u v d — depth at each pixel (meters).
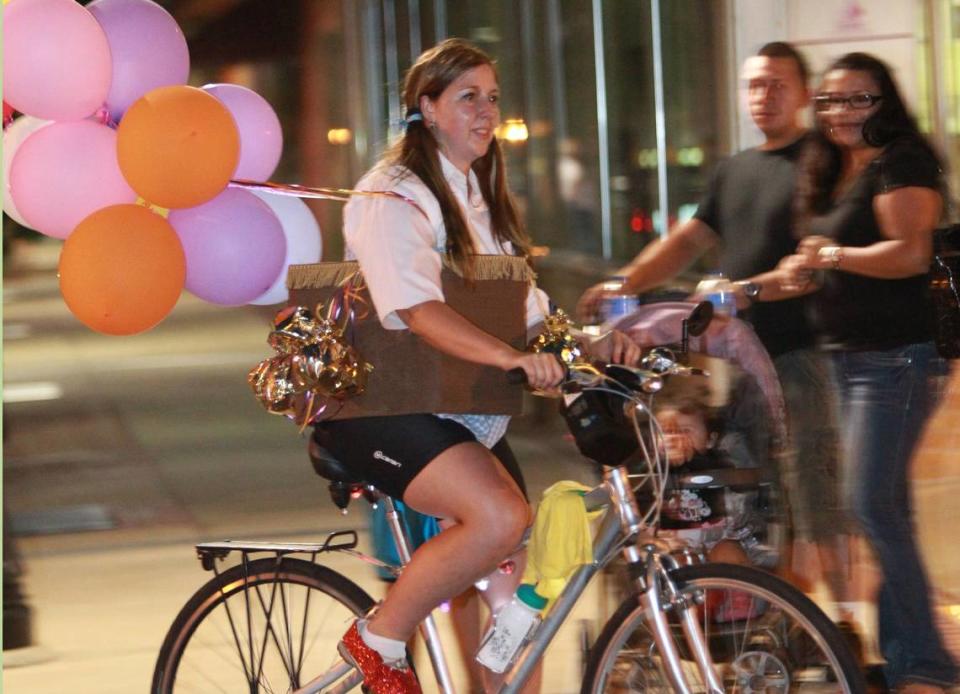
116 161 8.41
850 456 9.97
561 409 7.96
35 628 13.16
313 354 7.82
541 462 19.41
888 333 9.73
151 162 8.10
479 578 7.82
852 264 9.68
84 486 19.97
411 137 8.02
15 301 54.50
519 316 8.15
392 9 38.09
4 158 8.79
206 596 8.83
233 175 8.90
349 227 7.93
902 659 10.01
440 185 7.90
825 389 10.89
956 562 12.82
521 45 26.17
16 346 39.09
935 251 9.68
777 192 11.00
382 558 9.09
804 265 9.88
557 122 24.30
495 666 7.93
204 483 19.88
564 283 23.72
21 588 14.53
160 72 8.78
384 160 8.10
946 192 9.77
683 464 9.73
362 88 43.69
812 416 10.91
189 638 8.87
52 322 45.62
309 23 53.88
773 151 11.18
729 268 11.29
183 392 29.08
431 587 7.79
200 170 8.18
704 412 9.88
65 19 8.24
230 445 22.83
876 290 9.73
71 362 34.88
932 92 14.81
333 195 8.22
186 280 8.77
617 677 8.23
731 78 15.87
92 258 8.12
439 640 8.30
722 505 9.64
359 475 8.13
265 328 40.41
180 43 8.98
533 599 7.89
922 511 14.32
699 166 17.38
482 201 8.34
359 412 7.92
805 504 10.96
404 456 7.84
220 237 8.62
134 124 8.14
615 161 21.33
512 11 26.56
